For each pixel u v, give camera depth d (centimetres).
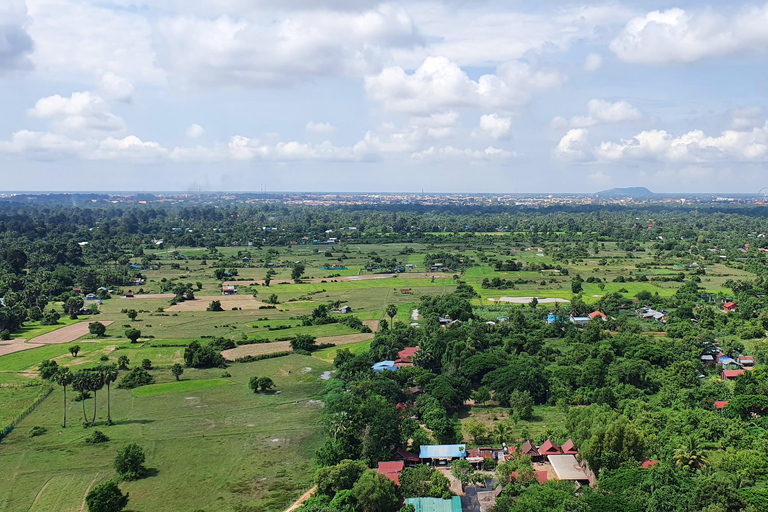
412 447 12850
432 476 11144
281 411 15300
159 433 13900
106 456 12694
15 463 12350
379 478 10575
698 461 11138
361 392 15300
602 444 11475
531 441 13050
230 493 11175
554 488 10438
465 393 15812
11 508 10619
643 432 12444
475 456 12306
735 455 11512
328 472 11050
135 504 10781
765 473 11019
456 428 14088
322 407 15525
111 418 14838
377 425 12638
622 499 9906
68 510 10556
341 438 12381
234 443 13375
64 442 13362
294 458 12638
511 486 10944
